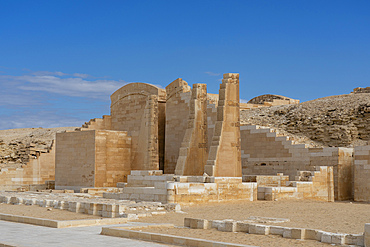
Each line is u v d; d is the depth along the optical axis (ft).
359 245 43.60
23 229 57.47
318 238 46.68
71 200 84.99
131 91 151.53
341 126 140.15
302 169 120.26
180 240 46.32
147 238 49.14
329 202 94.68
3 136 262.26
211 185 87.04
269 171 127.24
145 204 75.15
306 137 144.56
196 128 104.27
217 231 53.11
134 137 132.36
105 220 62.08
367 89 199.72
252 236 49.49
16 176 150.51
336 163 113.80
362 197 108.06
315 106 163.43
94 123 155.53
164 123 140.87
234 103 98.07
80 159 130.41
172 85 137.59
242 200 91.81
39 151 157.28
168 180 95.61
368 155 107.34
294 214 70.74
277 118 164.25
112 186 128.57
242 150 134.82
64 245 45.73
